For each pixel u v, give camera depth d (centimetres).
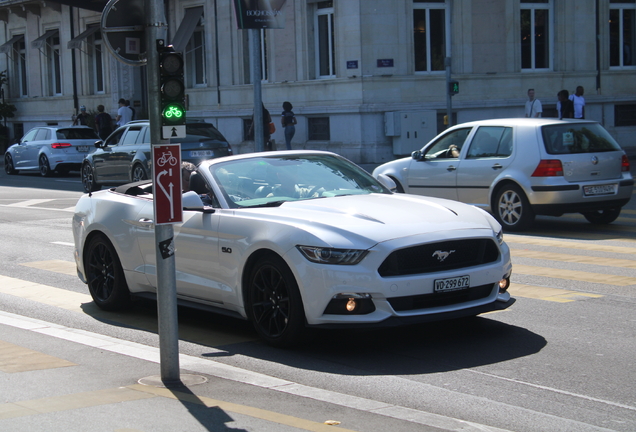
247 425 436
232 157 742
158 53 511
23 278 985
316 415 464
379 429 439
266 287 633
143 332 716
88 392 500
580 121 1267
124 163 1992
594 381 538
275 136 2855
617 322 697
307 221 618
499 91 2708
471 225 634
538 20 2778
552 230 1278
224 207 683
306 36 2730
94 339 654
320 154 782
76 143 2756
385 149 2561
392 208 654
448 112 2181
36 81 4222
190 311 797
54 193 2120
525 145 1241
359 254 585
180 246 704
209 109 3122
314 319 592
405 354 611
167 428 429
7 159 2936
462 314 608
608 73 2856
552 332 666
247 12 2048
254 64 2123
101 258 805
